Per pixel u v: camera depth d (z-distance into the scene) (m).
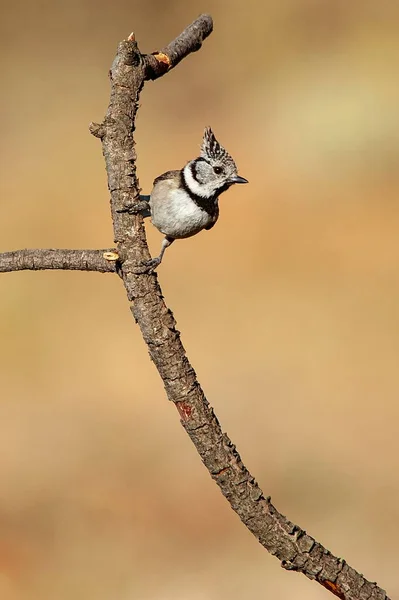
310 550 5.11
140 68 5.23
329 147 19.06
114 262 5.09
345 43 21.25
